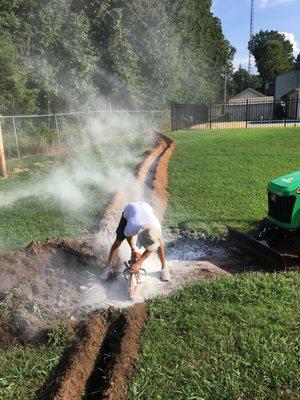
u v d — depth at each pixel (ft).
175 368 12.53
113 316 15.58
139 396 11.55
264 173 40.27
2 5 70.79
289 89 163.43
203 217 27.53
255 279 17.51
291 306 15.39
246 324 14.37
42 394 11.97
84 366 12.92
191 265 21.35
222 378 11.99
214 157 51.34
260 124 118.52
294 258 20.42
